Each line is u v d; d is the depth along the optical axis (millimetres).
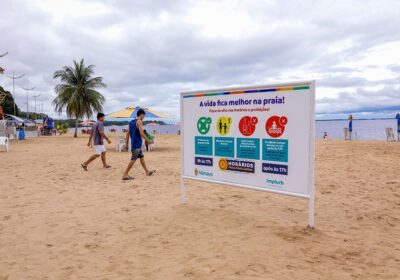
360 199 6777
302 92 4699
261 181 5266
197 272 3533
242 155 5480
